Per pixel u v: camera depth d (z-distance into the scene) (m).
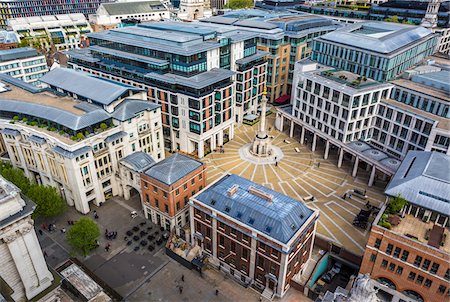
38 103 99.31
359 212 89.81
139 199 97.56
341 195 98.06
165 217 83.69
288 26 157.25
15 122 95.31
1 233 51.47
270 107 155.88
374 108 107.44
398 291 64.19
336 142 108.88
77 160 84.44
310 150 122.44
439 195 63.44
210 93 109.75
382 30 136.25
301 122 122.50
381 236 61.97
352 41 124.44
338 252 75.69
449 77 107.44
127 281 72.50
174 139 120.62
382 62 112.75
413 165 73.81
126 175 92.38
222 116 119.44
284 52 153.50
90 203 95.25
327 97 108.81
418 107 101.69
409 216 66.00
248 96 139.75
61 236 83.88
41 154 90.81
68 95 107.50
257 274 69.06
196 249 78.69
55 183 94.06
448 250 57.75
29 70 155.88
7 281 55.56
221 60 125.00
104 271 74.75
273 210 66.62
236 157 117.69
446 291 58.50
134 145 98.75
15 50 153.75
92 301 64.12
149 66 118.31
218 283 72.44
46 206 81.81
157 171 81.88
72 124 87.12
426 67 121.12
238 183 75.50
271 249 63.19
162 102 116.50
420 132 97.50
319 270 74.69
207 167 111.50
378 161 96.69
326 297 58.66
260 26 153.38
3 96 106.44
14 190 53.72
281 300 67.88
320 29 164.50
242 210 67.75
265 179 105.44
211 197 72.00
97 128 92.12
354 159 112.81
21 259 55.16
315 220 69.12
